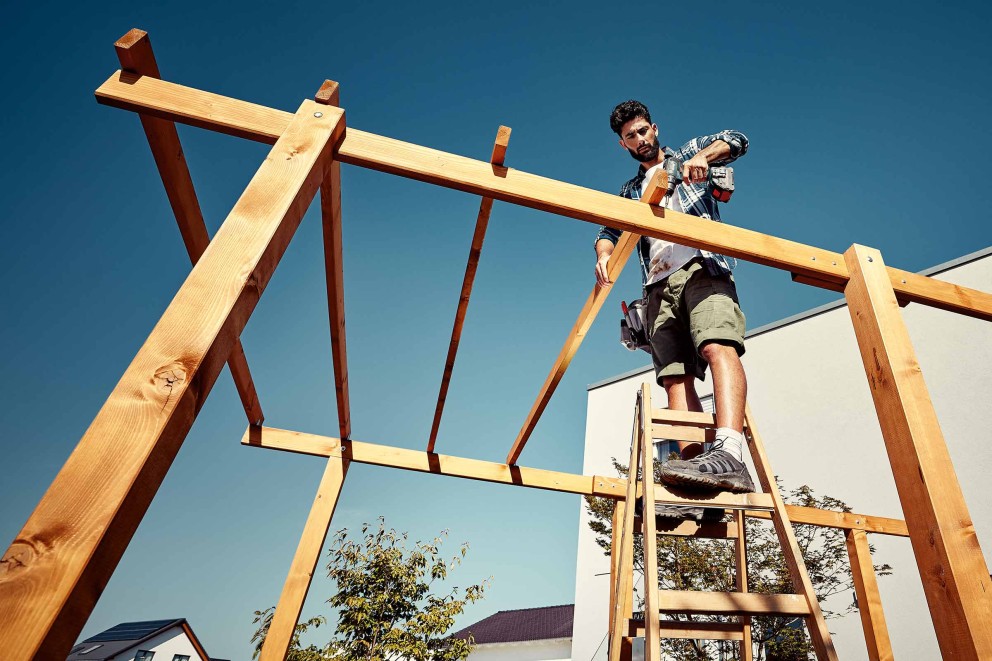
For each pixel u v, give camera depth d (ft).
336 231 7.25
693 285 8.29
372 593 25.07
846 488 24.62
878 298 6.02
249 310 4.05
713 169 7.53
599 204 5.88
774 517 7.24
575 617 31.91
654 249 9.02
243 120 5.11
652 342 9.17
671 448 28.48
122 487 2.91
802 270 6.30
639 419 8.44
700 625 8.02
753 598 6.40
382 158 5.36
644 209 6.02
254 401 11.44
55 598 2.56
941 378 23.27
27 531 2.72
